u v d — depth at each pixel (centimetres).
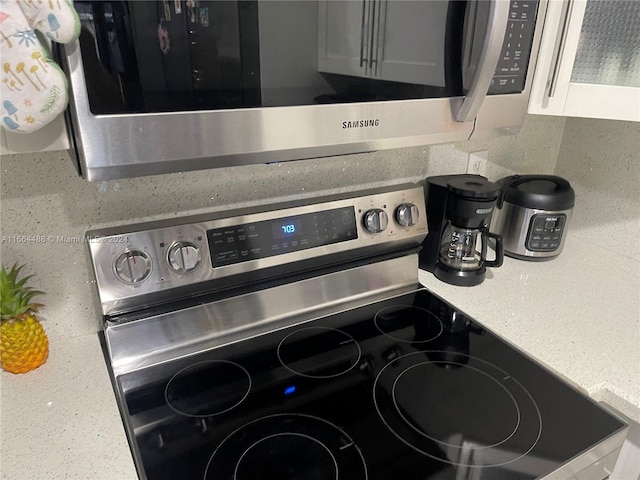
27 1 46
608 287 112
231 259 89
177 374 82
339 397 77
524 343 91
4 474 61
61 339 90
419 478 63
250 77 60
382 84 69
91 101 52
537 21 80
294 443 68
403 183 117
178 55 55
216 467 64
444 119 77
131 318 84
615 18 87
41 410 72
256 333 93
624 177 126
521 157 139
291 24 60
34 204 80
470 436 70
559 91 89
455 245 114
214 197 95
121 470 62
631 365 85
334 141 69
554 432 71
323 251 97
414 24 67
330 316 99
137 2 50
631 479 88
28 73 48
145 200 89
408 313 101
